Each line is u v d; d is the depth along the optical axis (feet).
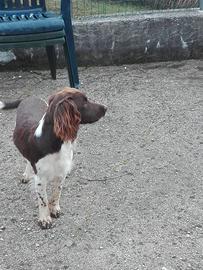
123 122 8.18
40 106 6.19
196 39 10.36
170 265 5.30
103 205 6.22
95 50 10.17
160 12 10.34
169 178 6.73
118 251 5.50
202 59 10.55
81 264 5.33
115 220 5.97
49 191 6.40
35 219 6.02
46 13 9.20
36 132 5.48
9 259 5.43
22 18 8.84
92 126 8.05
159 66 10.28
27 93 9.20
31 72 10.10
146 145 7.52
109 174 6.83
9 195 6.45
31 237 5.74
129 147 7.47
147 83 9.55
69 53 8.98
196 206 6.19
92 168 6.96
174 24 10.20
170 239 5.66
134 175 6.81
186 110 8.53
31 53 10.02
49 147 5.42
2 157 7.27
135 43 10.22
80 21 10.05
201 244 5.58
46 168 5.56
